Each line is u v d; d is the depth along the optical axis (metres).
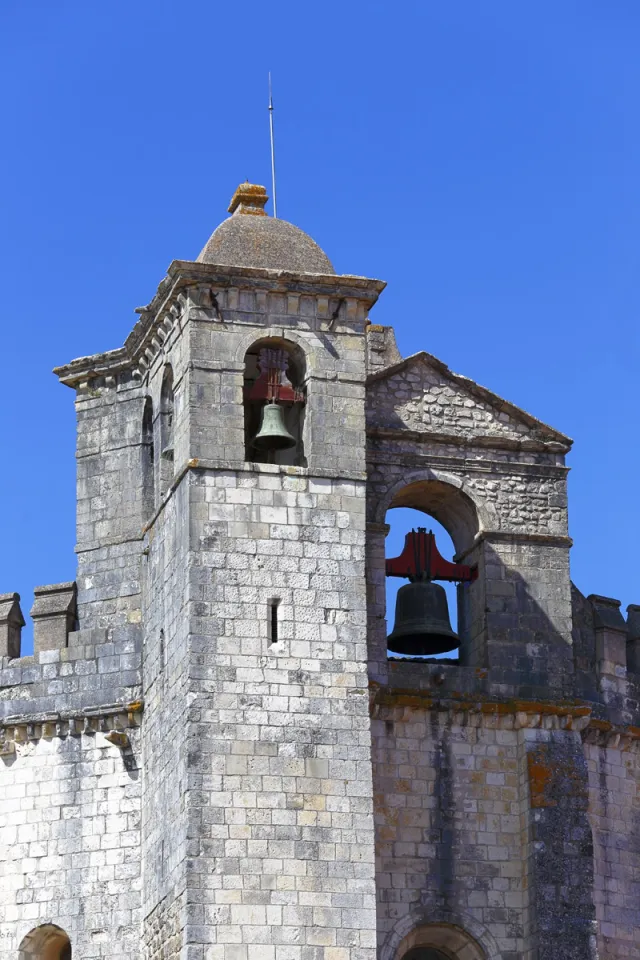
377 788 56.97
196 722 53.81
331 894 53.22
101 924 57.88
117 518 61.41
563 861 56.91
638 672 61.69
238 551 55.31
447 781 57.50
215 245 58.78
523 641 59.47
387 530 59.16
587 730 59.44
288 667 54.72
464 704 57.97
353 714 54.72
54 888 58.69
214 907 52.56
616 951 58.09
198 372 56.34
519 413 61.09
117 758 59.12
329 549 55.88
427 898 56.47
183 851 53.12
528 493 60.81
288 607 55.19
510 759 58.09
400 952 56.06
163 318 58.31
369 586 58.66
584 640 60.84
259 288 57.12
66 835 59.00
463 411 60.84
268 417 57.03
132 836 58.22
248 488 55.84
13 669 60.81
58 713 59.78
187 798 53.28
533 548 60.34
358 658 55.19
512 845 57.38
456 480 60.28
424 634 59.47
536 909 56.38
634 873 59.34
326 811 53.81
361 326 57.81
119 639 60.06
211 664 54.31
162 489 58.66
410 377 60.72
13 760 60.25
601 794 59.41
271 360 57.44
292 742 54.16
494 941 56.53
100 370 62.56
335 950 52.81
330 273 58.56
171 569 56.69
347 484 56.53
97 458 62.25
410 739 57.62
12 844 59.53
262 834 53.31
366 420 59.84
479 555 60.16
